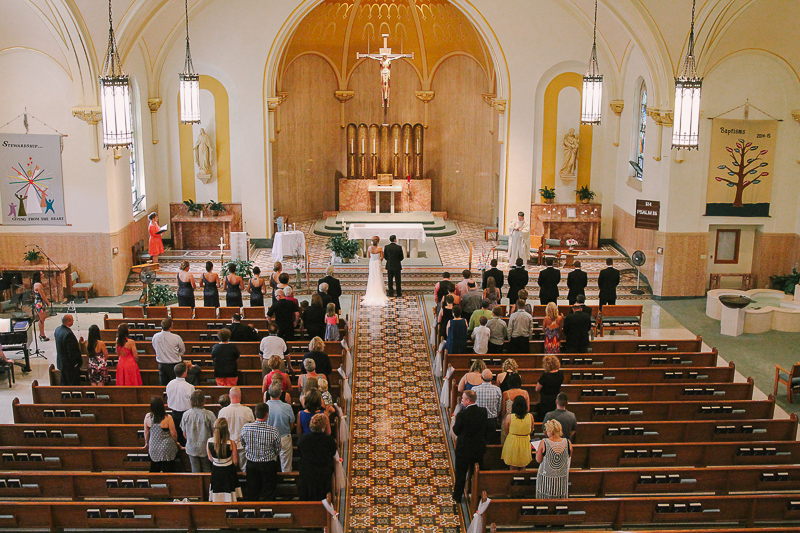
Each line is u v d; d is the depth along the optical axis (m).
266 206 25.61
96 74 19.62
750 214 21.25
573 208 25.38
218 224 25.36
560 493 9.46
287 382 11.49
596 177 25.61
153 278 20.36
